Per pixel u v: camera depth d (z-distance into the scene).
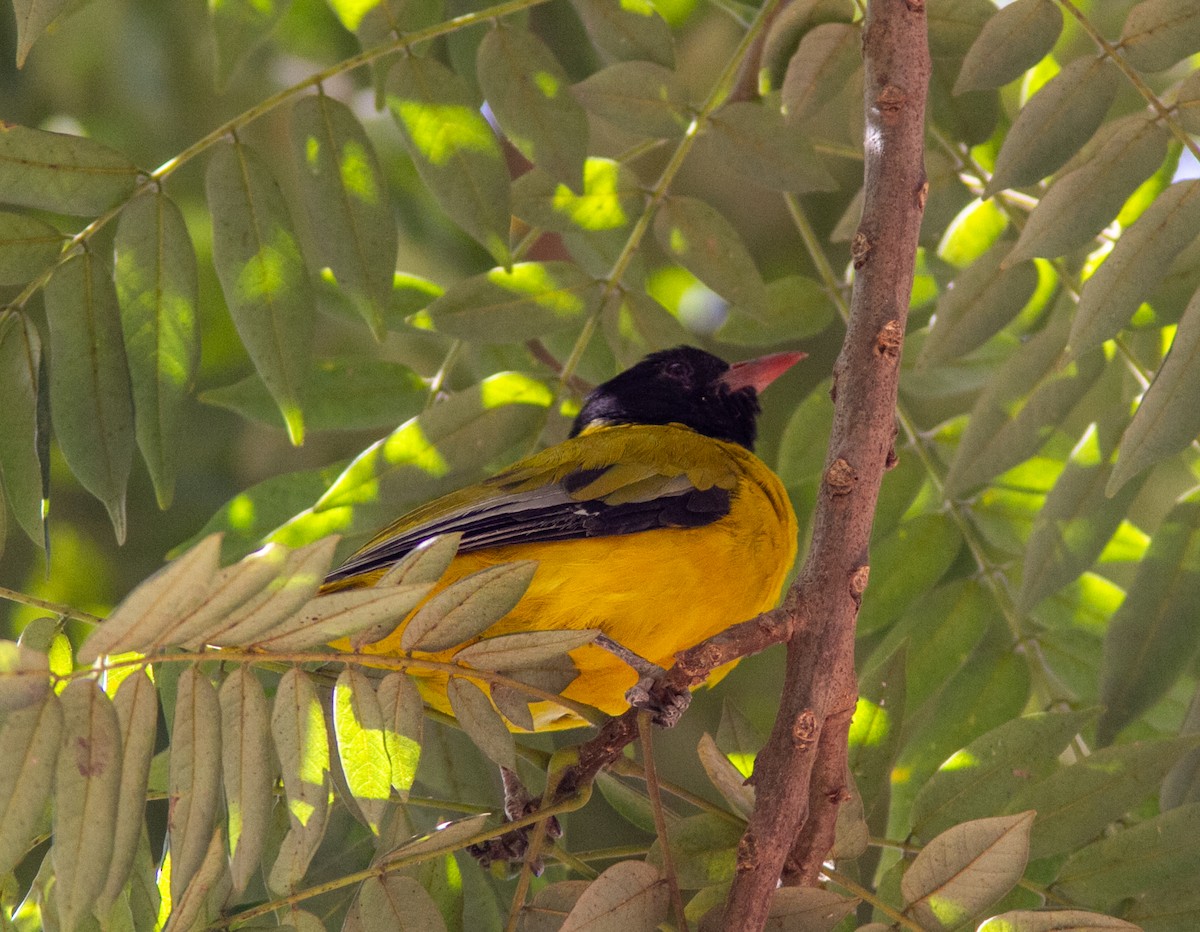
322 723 5.88
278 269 7.87
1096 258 9.90
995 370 10.69
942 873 6.20
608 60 9.51
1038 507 10.05
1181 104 7.39
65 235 7.59
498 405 9.55
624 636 8.82
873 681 7.75
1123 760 7.24
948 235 10.52
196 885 5.79
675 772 12.11
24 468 7.46
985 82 7.98
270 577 5.01
